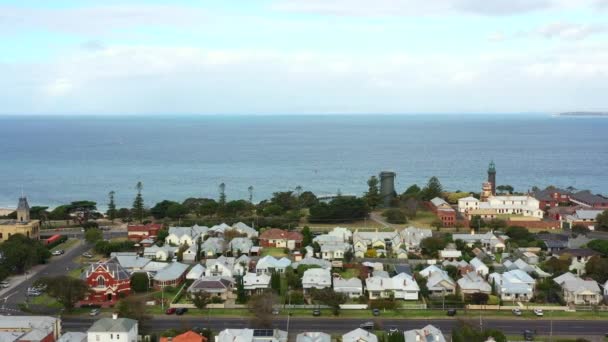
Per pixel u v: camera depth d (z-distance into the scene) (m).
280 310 163.12
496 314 161.12
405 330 148.75
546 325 152.50
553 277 188.50
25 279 195.38
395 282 176.88
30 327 137.38
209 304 167.75
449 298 171.25
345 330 149.25
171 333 138.12
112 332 132.75
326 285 178.00
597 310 162.25
